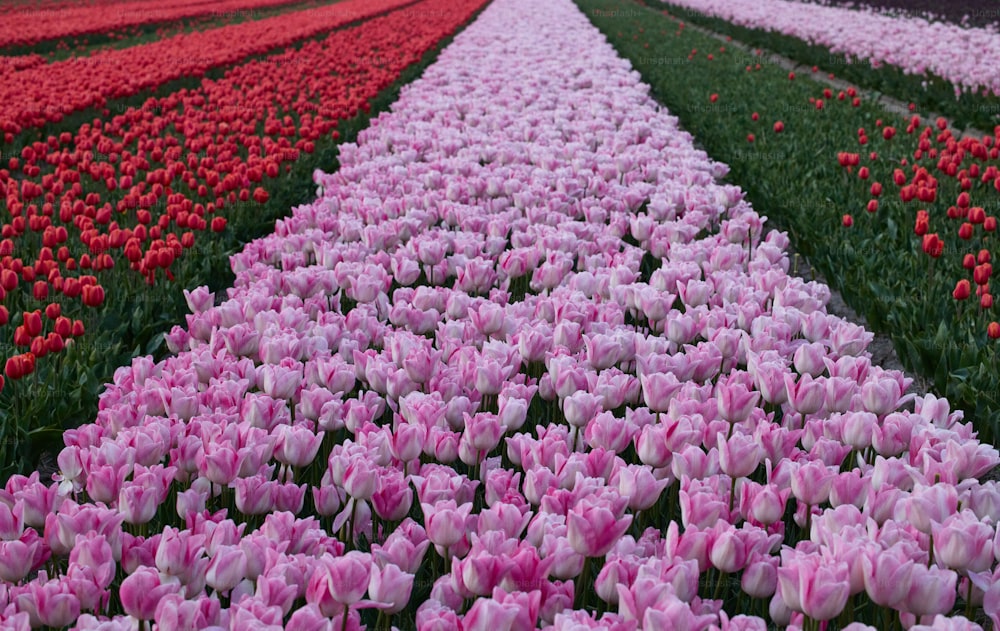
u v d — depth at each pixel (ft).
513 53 66.49
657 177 29.66
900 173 27.48
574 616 8.21
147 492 9.93
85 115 44.62
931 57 53.78
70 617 8.36
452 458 11.59
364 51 63.46
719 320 16.33
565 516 9.93
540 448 11.14
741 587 9.89
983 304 18.35
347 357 15.60
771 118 43.29
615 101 43.73
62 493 11.12
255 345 15.10
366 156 33.60
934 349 17.83
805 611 8.07
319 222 23.31
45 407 15.61
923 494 9.39
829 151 36.29
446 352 15.46
